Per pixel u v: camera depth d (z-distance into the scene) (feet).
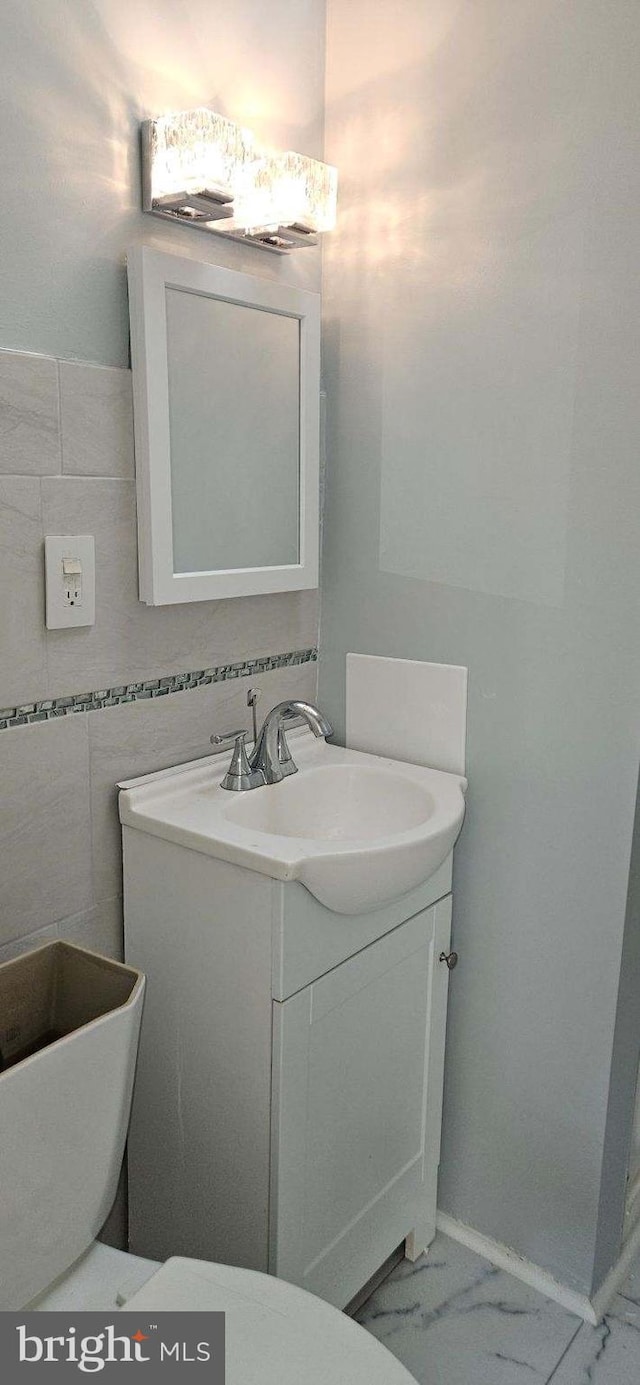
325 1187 4.78
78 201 4.13
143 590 4.64
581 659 4.91
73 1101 3.51
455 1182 5.98
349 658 5.89
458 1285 5.64
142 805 4.70
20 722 4.21
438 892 5.30
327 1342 3.34
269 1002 4.27
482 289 4.93
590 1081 5.26
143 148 4.35
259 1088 4.41
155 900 4.68
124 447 4.48
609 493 4.67
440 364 5.16
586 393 4.66
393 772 5.46
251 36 4.86
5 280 3.88
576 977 5.22
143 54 4.32
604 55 4.36
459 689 5.40
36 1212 3.45
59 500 4.20
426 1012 5.41
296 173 4.65
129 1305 3.45
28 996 4.12
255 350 5.02
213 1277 3.59
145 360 4.37
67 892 4.58
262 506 5.24
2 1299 3.37
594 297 4.56
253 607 5.45
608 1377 5.06
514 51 4.63
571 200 4.56
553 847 5.19
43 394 4.06
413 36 4.98
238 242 4.99
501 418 4.98
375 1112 5.10
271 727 5.07
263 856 4.09
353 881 4.25
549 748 5.11
